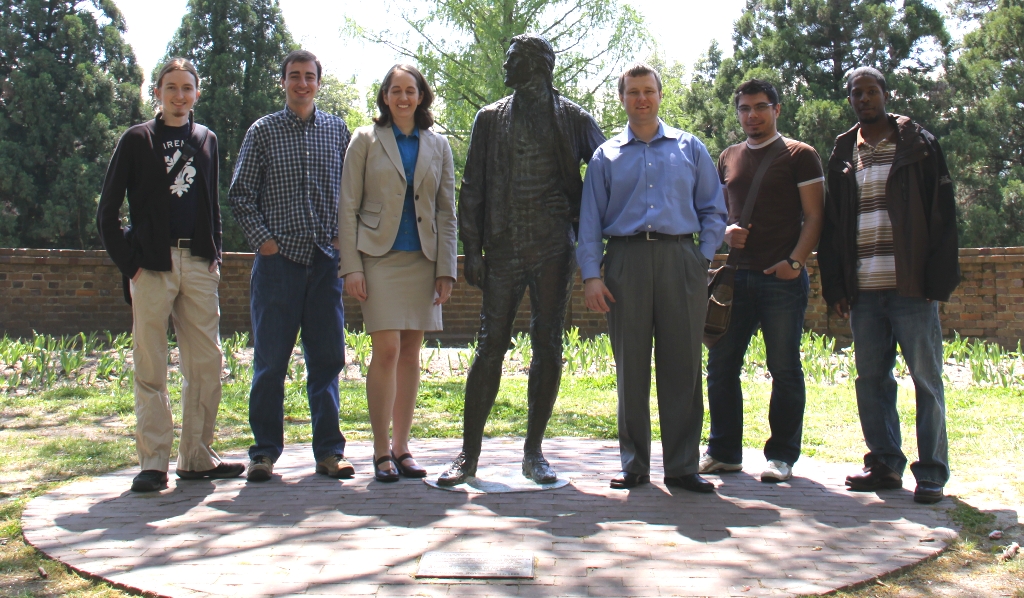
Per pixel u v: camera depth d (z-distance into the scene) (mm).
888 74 24500
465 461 4395
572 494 4121
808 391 7914
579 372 9578
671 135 4250
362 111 17125
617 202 4223
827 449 5492
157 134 4387
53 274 12539
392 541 3361
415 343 4645
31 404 7340
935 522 3678
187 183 4438
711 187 4270
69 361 8727
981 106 25297
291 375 8703
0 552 3363
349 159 4445
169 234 4336
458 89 15711
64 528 3621
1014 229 23328
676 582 2926
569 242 4402
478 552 3205
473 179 4398
